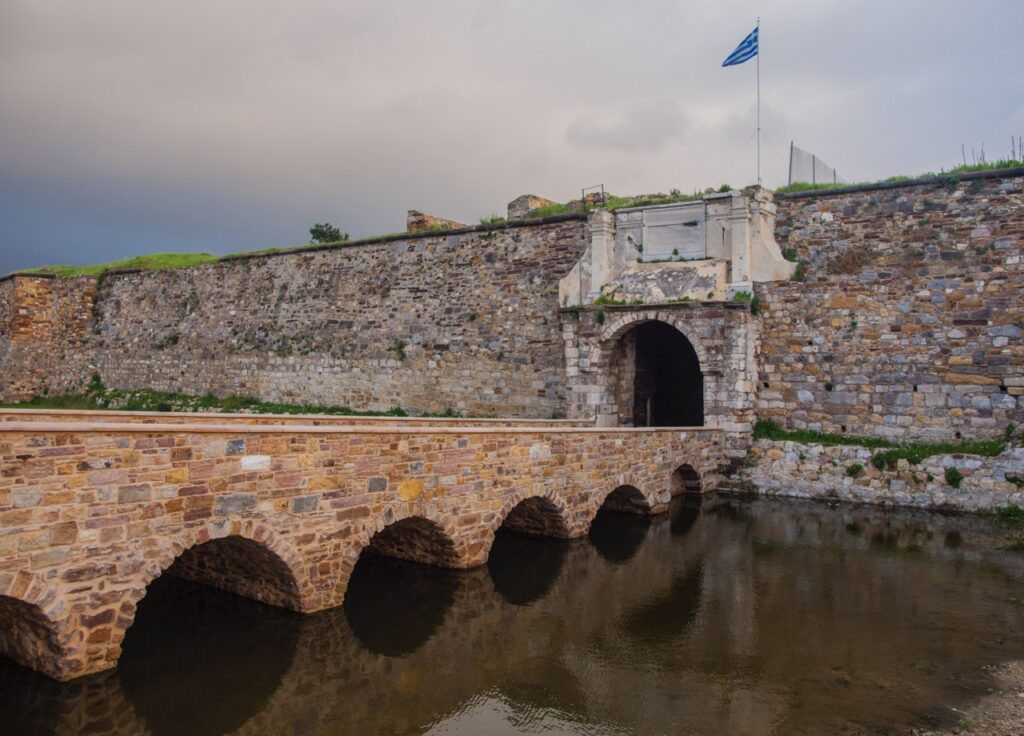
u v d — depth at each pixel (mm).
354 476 9742
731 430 18047
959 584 11320
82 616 7281
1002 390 16156
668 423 24453
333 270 26078
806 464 17375
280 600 9625
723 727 7191
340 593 9625
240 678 8227
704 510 16297
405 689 8055
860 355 17734
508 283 22344
